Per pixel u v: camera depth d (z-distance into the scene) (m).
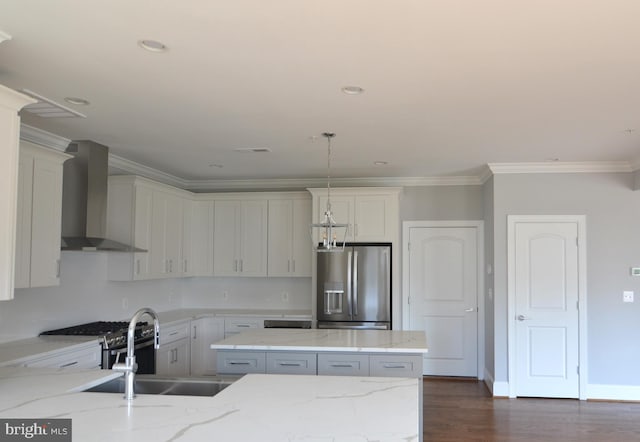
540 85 3.12
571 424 4.82
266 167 6.02
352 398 2.29
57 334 4.35
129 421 1.95
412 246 6.79
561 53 2.63
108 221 5.23
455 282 6.69
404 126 4.09
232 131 4.29
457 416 5.07
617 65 2.79
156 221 5.71
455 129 4.18
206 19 2.28
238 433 1.82
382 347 3.86
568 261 5.75
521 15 2.23
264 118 3.88
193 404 2.19
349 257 6.15
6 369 2.96
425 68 2.85
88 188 4.59
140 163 5.78
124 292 5.64
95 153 4.67
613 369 5.66
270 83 3.11
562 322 5.74
